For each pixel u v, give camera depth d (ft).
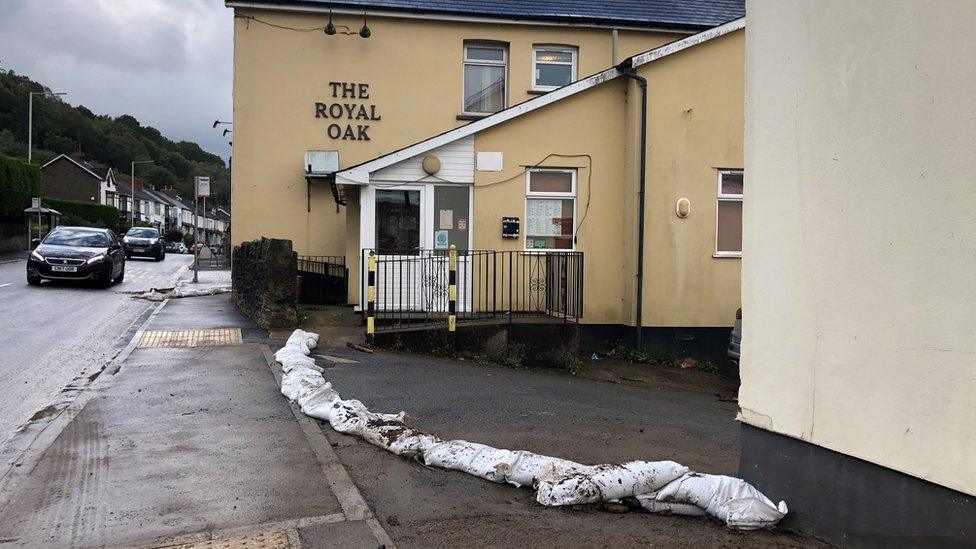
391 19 50.14
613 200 39.32
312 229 49.24
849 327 11.80
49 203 168.86
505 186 38.52
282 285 36.17
